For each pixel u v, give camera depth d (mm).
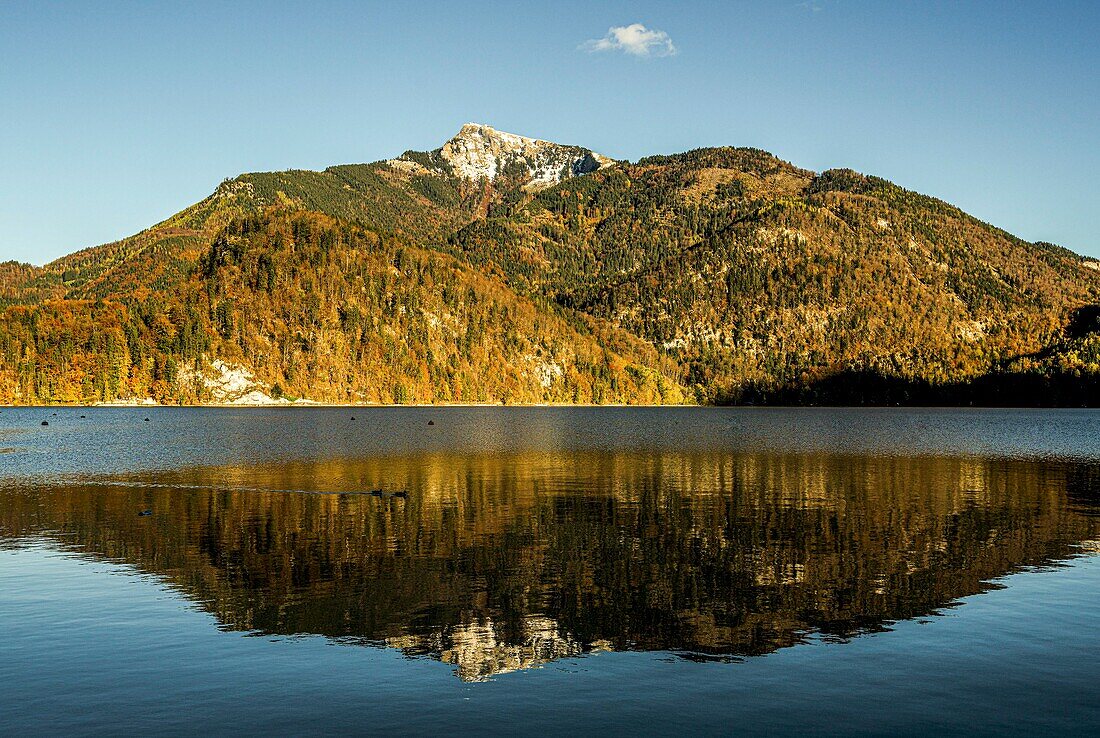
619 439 121312
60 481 64312
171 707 20797
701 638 26062
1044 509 51125
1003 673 22938
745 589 31734
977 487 62062
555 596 30781
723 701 21188
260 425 155750
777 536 42188
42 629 26766
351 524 45219
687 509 50719
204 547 39188
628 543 40250
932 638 25922
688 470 74062
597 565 35656
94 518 47062
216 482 63938
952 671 23125
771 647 25219
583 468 75875
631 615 28438
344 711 20609
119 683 22297
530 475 69625
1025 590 31469
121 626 27172
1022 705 20859
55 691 21734
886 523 46000
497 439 119812
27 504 52250
